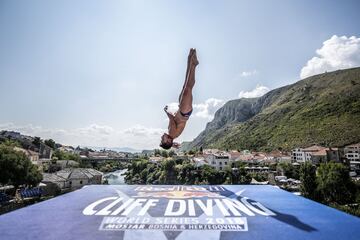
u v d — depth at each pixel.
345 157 109.62
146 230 5.36
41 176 52.12
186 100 7.07
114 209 6.94
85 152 197.75
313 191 54.66
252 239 4.87
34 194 50.84
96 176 80.75
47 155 132.38
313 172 56.03
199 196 8.62
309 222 5.84
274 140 168.75
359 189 55.88
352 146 112.75
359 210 46.84
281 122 191.75
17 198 46.34
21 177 45.56
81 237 4.99
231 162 106.50
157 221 5.92
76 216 6.32
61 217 6.24
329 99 181.38
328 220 5.99
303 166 57.00
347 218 6.13
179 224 5.72
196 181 85.25
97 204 7.49
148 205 7.34
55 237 4.98
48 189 59.91
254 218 6.14
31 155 95.56
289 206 7.26
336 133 134.62
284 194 9.00
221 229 5.41
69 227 5.54
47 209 6.95
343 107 159.88
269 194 8.98
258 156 128.62
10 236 5.03
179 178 92.12
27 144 131.50
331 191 53.41
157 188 10.23
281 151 142.12
